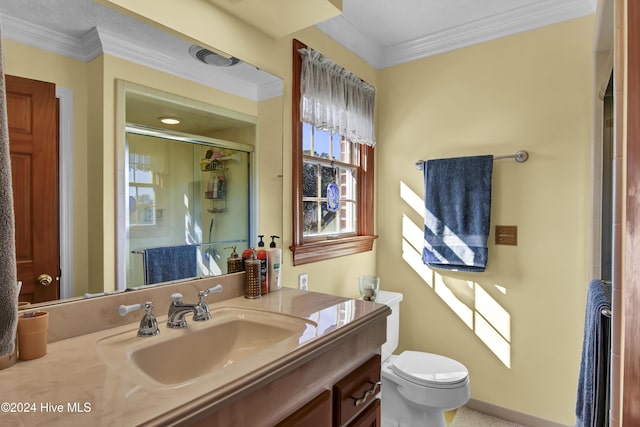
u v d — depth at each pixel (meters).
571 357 1.90
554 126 1.94
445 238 2.18
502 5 1.95
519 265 2.04
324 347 0.98
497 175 2.10
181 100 1.31
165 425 0.61
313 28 1.97
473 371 2.18
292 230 1.83
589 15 1.84
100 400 0.67
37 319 0.86
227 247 1.48
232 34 1.50
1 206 0.34
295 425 0.87
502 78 2.08
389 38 2.31
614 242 0.95
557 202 1.93
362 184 2.46
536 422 1.99
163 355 1.00
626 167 0.81
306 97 1.87
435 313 2.31
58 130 1.00
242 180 1.55
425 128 2.34
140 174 1.19
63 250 1.01
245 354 1.12
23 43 0.93
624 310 0.81
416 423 1.76
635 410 0.78
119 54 1.13
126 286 1.15
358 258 2.35
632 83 0.80
